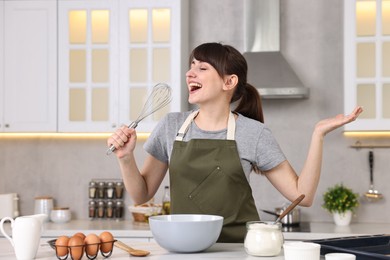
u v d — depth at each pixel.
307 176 2.12
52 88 4.30
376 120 3.99
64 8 4.30
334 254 1.68
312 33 4.41
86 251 1.85
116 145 2.13
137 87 4.24
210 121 2.35
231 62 2.29
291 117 4.41
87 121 4.27
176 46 4.19
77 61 4.30
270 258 1.84
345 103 4.01
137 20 4.25
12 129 4.32
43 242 2.26
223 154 2.26
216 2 4.52
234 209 2.26
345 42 4.01
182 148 2.30
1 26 4.34
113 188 4.53
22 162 4.69
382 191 4.30
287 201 4.38
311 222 4.31
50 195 4.65
